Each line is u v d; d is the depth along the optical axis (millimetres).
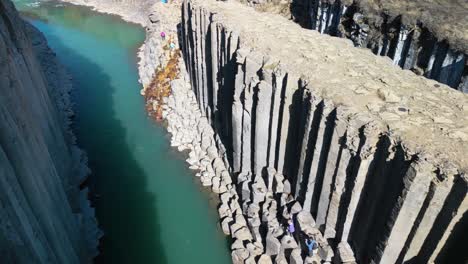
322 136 15789
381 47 23812
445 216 11875
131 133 31656
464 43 19094
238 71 19938
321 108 15500
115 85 38500
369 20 24438
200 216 24328
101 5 58438
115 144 30516
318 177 16812
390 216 13055
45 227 14586
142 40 48188
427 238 12727
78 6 59312
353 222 15570
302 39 20641
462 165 11719
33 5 60031
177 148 29719
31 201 14086
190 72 32094
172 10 41938
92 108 35000
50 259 14016
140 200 25609
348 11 26328
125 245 22719
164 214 24594
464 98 15391
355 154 14352
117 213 24766
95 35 49875
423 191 12062
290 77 17141
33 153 15945
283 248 18781
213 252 22234
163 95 33781
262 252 20562
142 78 38188
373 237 14523
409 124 13664
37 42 42000
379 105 14891
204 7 25906
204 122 29062
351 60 18406
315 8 30875
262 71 18219
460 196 11328
